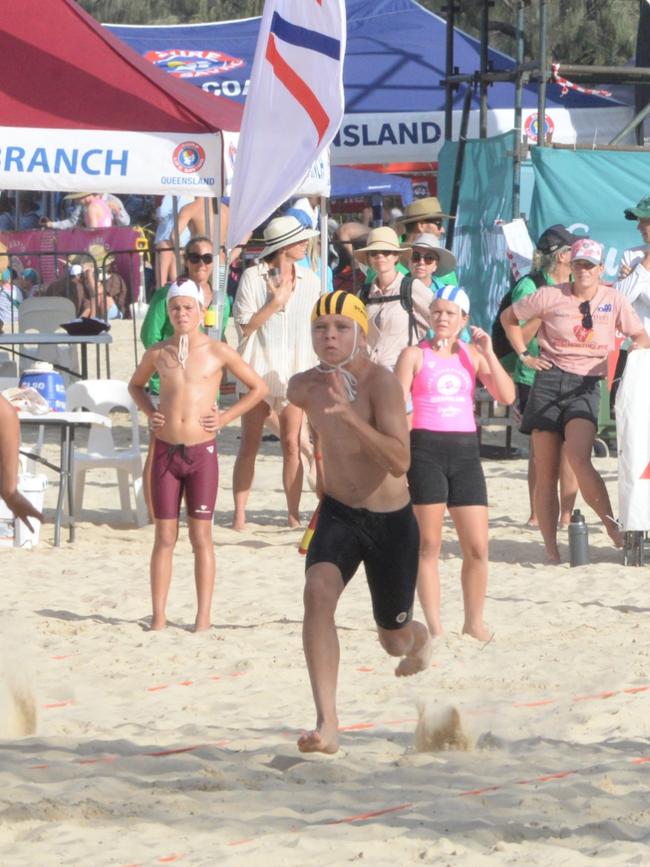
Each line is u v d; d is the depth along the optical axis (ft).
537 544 108.58
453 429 73.77
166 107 125.29
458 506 74.59
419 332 100.22
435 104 223.30
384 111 221.87
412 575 55.31
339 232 194.70
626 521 98.27
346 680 68.13
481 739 57.06
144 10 394.52
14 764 52.29
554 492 101.86
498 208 156.35
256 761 53.57
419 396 73.87
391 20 242.99
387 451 52.06
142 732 58.39
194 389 79.05
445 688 66.13
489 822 45.32
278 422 115.55
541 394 101.14
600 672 68.74
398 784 50.42
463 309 73.61
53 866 41.32
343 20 119.44
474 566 75.66
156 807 47.06
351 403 53.11
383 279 102.58
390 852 42.55
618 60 340.59
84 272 209.26
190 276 125.80
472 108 221.87
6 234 236.22
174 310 79.51
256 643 76.23
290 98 121.29
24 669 68.59
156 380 118.01
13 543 106.22
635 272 121.90
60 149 122.93
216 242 138.31
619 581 93.50
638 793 49.06
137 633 78.59
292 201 214.07
